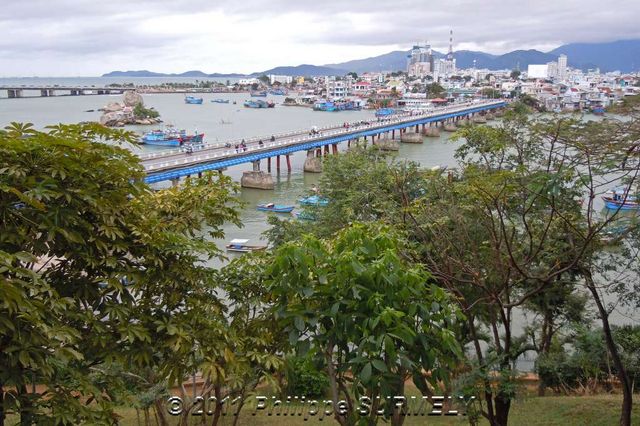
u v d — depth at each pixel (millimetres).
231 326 11516
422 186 21516
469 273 13562
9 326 7129
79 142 8562
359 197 21578
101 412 8750
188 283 10477
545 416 15984
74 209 8641
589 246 13172
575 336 19078
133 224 9672
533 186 12203
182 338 9617
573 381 20141
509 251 12211
